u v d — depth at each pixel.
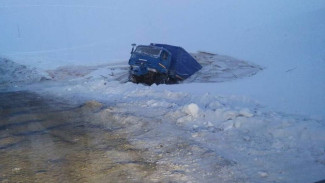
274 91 14.89
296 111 11.20
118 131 9.77
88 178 6.48
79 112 12.54
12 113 12.72
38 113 12.62
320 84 15.55
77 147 8.35
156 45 22.88
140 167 7.04
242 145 8.15
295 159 7.19
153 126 9.98
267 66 25.62
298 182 6.18
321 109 11.38
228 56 29.69
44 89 19.70
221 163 7.12
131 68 20.45
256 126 9.15
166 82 20.70
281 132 8.59
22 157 7.61
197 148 8.00
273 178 6.39
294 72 19.67
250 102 12.73
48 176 6.54
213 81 21.94
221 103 12.17
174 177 6.55
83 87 18.69
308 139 8.16
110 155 7.77
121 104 13.15
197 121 10.14
